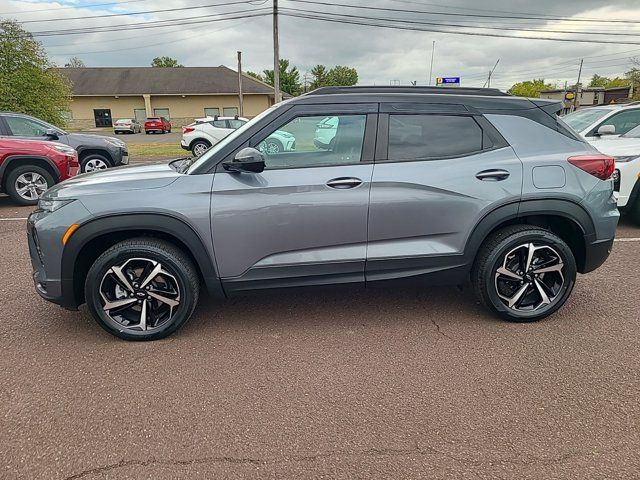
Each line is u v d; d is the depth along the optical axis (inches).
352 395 101.8
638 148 237.3
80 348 121.9
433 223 126.1
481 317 140.0
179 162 154.9
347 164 123.7
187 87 1662.2
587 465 81.0
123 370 111.5
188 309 125.0
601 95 2003.0
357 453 84.4
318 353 119.6
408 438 88.3
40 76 859.4
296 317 140.7
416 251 127.6
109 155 424.2
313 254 124.9
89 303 121.8
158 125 1498.5
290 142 124.3
